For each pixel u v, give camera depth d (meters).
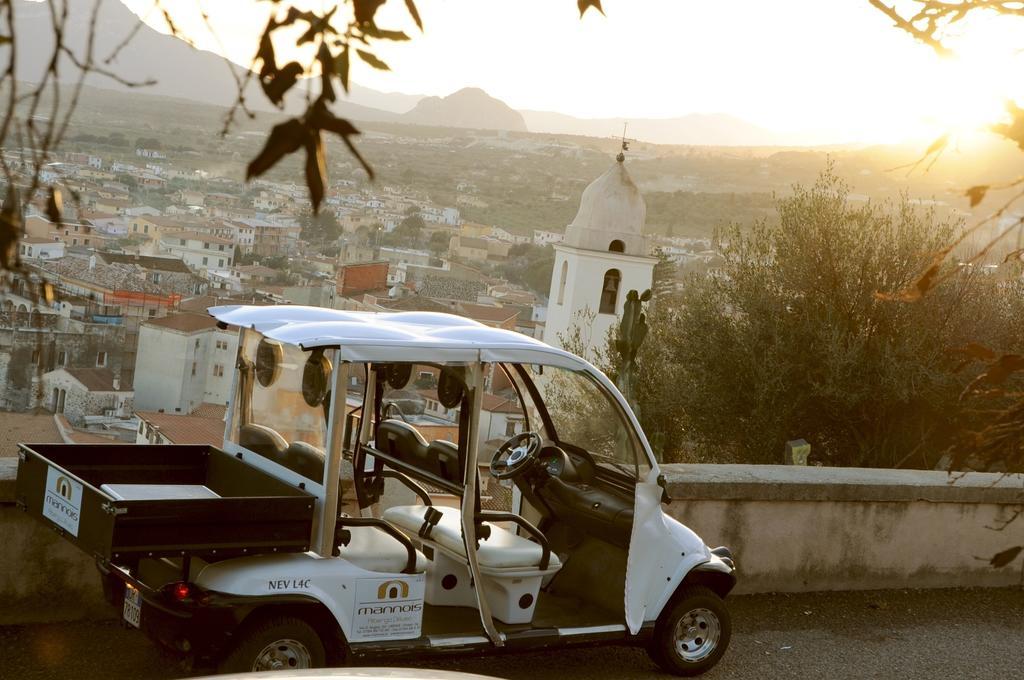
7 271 1.43
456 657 5.23
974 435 2.06
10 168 1.35
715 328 13.81
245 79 1.36
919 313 12.39
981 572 8.89
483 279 167.12
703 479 7.85
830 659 6.86
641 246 49.12
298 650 4.70
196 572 4.73
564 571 6.07
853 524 8.40
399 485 5.82
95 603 6.08
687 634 6.12
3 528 5.78
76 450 5.09
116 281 71.00
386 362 5.15
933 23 1.87
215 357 68.81
